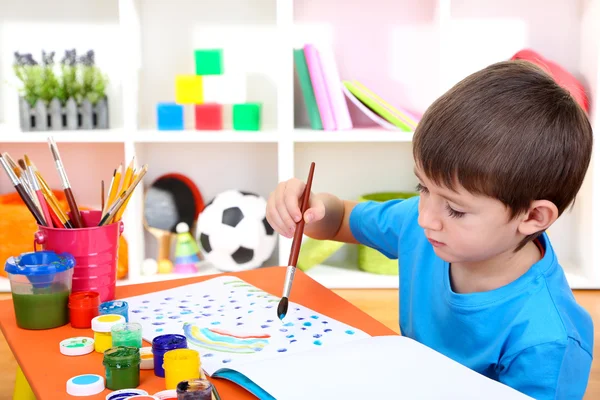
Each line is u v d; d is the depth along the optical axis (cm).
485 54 270
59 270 90
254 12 270
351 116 272
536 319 81
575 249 275
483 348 87
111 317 85
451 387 68
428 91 272
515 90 76
